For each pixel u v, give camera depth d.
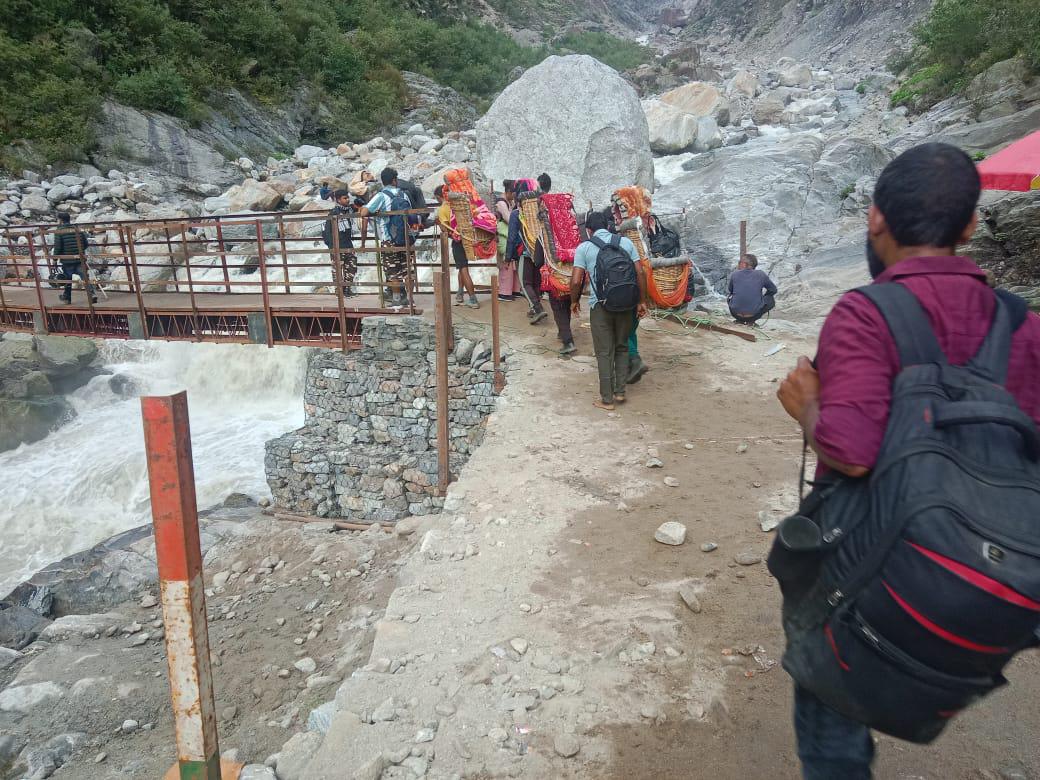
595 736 2.86
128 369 14.79
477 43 38.78
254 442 12.23
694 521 4.62
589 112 16.41
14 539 10.90
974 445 1.48
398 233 9.01
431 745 2.84
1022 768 2.54
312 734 3.03
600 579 4.02
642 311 7.13
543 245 8.03
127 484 12.01
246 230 18.16
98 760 4.80
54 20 22.73
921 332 1.59
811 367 1.85
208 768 2.47
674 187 17.41
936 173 1.69
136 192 19.98
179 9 26.42
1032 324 1.68
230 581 7.45
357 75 29.97
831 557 1.62
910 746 2.69
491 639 3.52
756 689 3.07
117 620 7.06
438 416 7.78
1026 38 15.87
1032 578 1.33
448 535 4.57
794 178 15.97
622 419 6.47
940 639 1.41
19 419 13.35
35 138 20.52
